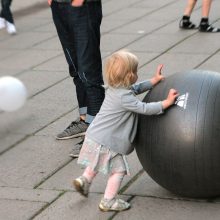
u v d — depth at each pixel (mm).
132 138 5359
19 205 5660
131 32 11625
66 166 6402
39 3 14867
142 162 5398
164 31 11570
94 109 6758
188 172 5094
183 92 5164
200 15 12617
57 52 10641
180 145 5051
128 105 5234
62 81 9117
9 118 7668
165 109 5160
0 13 12148
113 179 5383
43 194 5844
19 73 9492
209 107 5059
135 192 5727
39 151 6812
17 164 6527
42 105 8141
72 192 5836
